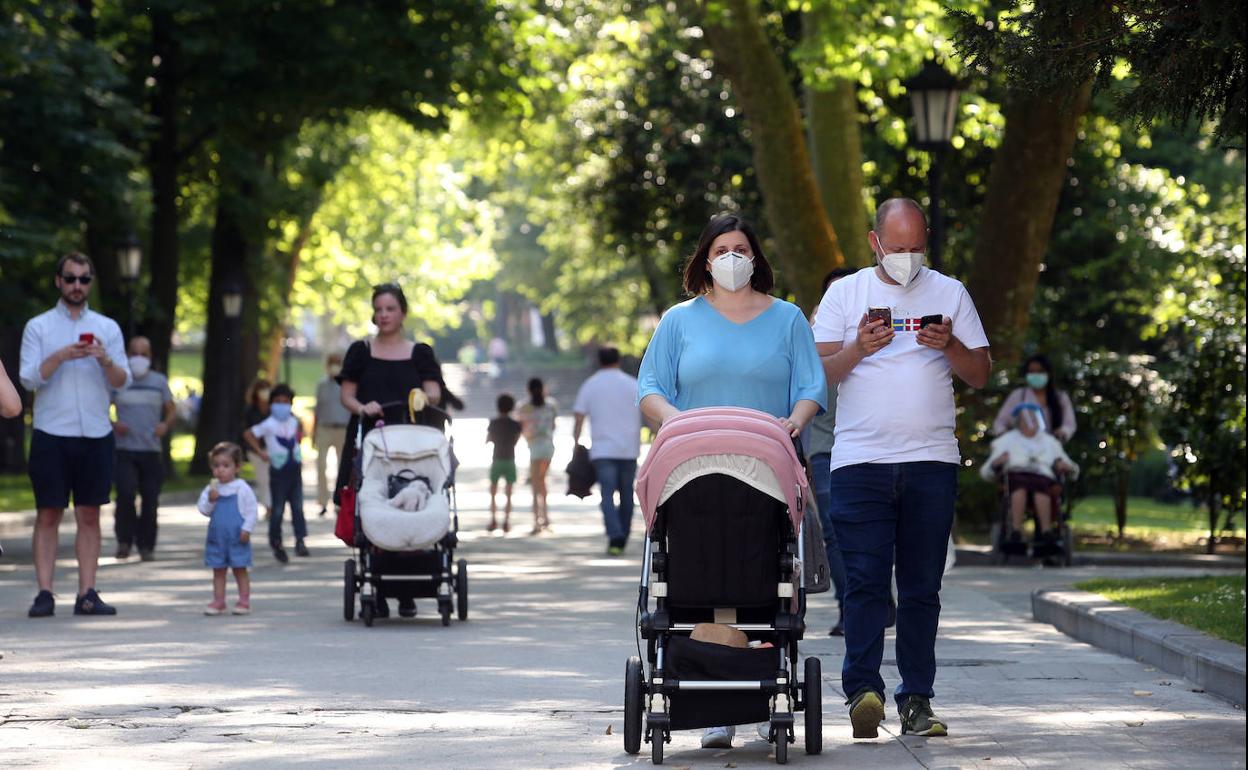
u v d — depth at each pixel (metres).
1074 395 48.34
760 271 17.23
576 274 152.88
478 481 94.38
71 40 65.31
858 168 53.16
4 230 65.12
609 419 45.72
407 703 20.42
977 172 75.75
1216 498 47.53
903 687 18.06
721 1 50.12
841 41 48.19
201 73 70.56
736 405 17.00
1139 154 95.00
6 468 90.69
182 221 93.56
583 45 78.56
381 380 30.59
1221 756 16.66
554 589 36.03
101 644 26.31
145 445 43.44
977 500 46.78
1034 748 17.14
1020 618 30.80
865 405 17.61
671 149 83.75
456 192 148.38
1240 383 46.44
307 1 68.69
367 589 32.00
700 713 16.36
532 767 16.30
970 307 17.81
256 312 103.44
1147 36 20.16
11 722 18.92
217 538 30.95
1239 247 49.41
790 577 16.30
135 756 16.83
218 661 24.31
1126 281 86.38
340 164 101.19
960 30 21.47
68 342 30.92
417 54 68.75
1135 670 23.70
